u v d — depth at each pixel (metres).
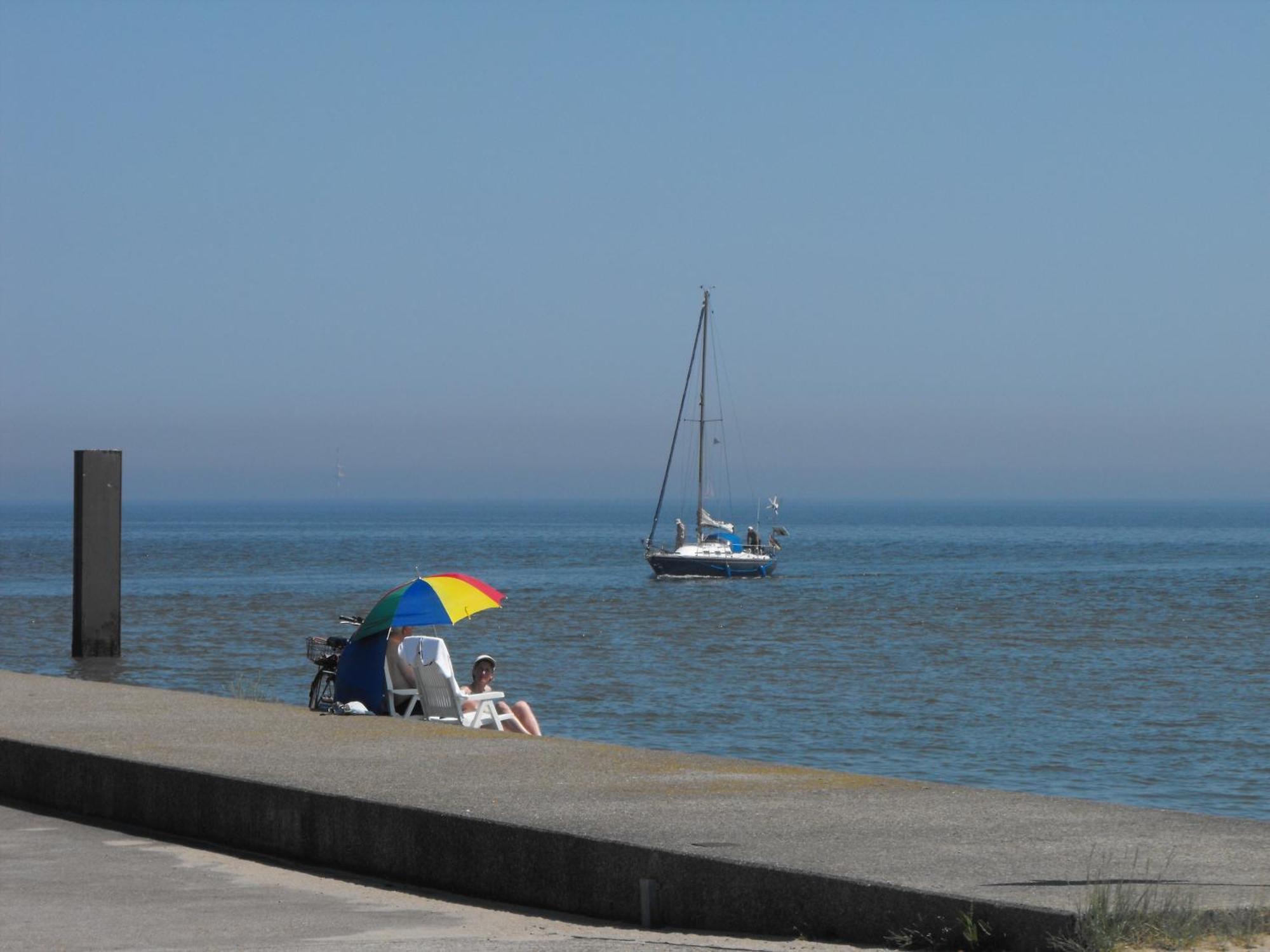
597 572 129.75
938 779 29.12
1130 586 106.38
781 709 39.19
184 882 11.81
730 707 39.53
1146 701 41.22
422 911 10.86
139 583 106.06
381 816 12.13
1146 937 8.55
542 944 9.56
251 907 10.91
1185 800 27.11
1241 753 32.38
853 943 9.46
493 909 11.04
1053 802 12.20
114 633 38.69
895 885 9.36
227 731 16.31
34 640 57.47
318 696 21.75
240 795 13.23
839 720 37.28
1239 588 102.00
